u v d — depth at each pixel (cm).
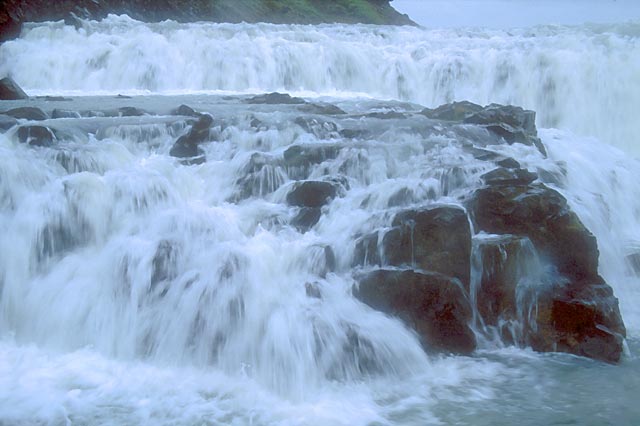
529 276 816
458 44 2128
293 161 998
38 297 811
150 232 859
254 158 995
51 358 739
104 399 655
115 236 868
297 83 2073
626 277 998
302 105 1380
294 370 709
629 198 1212
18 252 843
